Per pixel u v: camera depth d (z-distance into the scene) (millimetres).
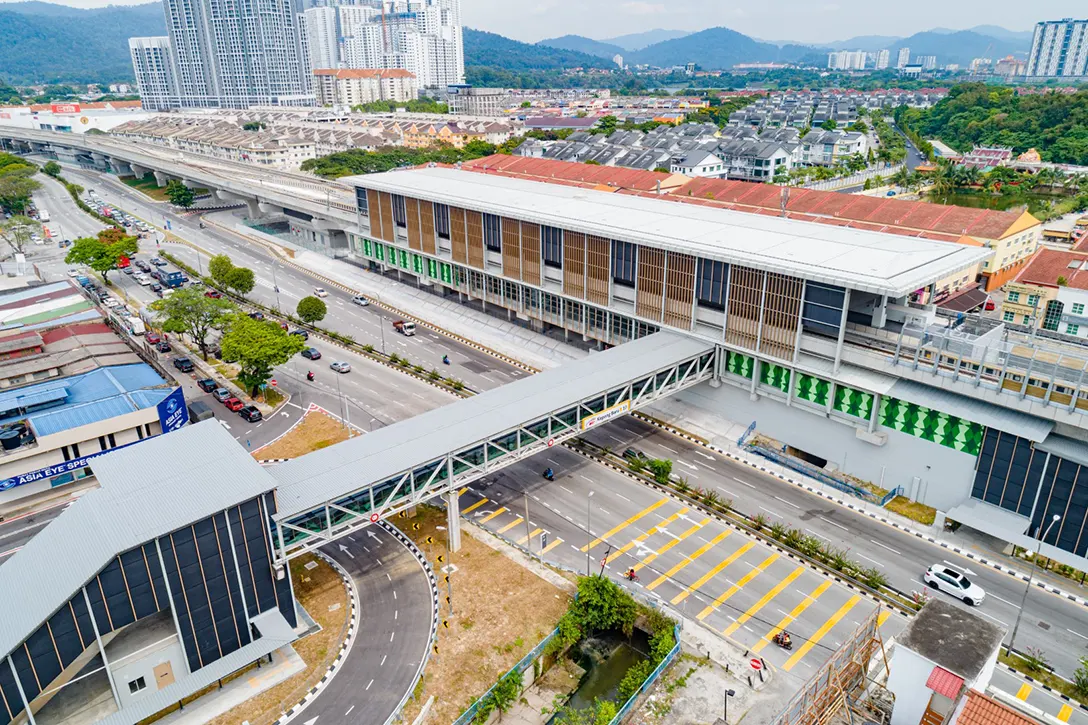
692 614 62719
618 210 115000
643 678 55750
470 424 72062
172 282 149625
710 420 94062
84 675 51594
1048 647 58688
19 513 79812
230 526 54375
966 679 35969
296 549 59750
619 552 70750
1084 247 118062
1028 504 69250
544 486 82000
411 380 109812
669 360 87125
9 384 94125
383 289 149375
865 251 86812
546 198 126375
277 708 53562
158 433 89688
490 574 67750
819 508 77312
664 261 94375
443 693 54875
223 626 56031
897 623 61188
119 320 129750
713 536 73000
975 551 70188
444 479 69500
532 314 119938
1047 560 68375
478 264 126000
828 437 83562
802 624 61531
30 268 161875
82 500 55469
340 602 64500
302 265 169625
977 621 39906
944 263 81188
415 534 73812
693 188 168250
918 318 81000
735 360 91125
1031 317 112000
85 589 49000
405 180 149125
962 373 73188
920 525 73938
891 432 77875
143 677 53906
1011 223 131125
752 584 66250
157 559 51562
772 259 84250
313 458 65875
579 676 59125
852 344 80688
